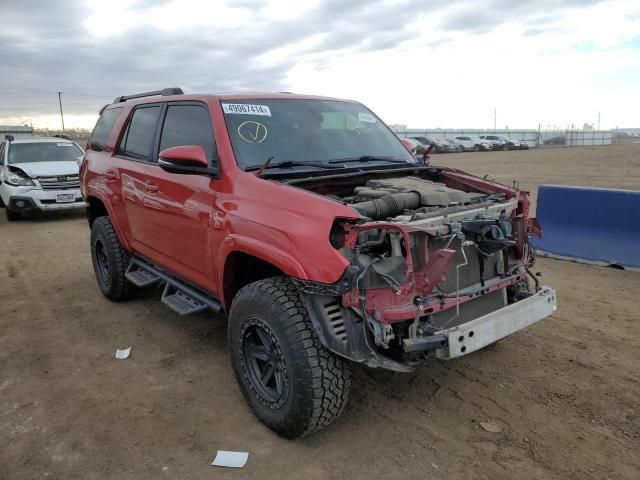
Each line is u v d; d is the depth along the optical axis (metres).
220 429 3.47
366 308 2.94
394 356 3.15
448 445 3.25
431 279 2.92
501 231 3.31
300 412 3.10
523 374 4.11
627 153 33.28
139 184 4.91
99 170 5.86
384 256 3.00
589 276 6.54
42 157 13.07
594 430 3.38
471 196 3.91
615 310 5.36
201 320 5.39
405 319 2.98
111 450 3.27
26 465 3.14
